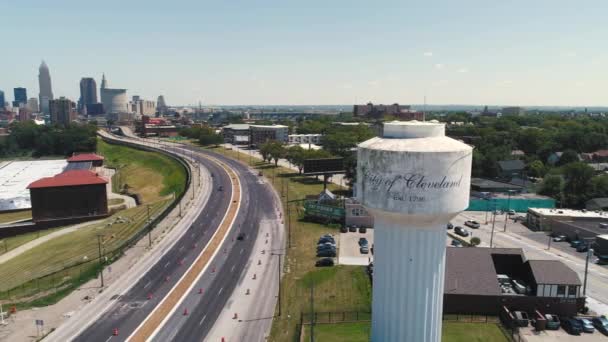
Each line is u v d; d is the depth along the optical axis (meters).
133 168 185.00
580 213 85.62
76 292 56.62
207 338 45.12
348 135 183.12
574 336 44.91
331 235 79.31
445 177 20.64
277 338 44.88
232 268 64.38
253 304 52.72
